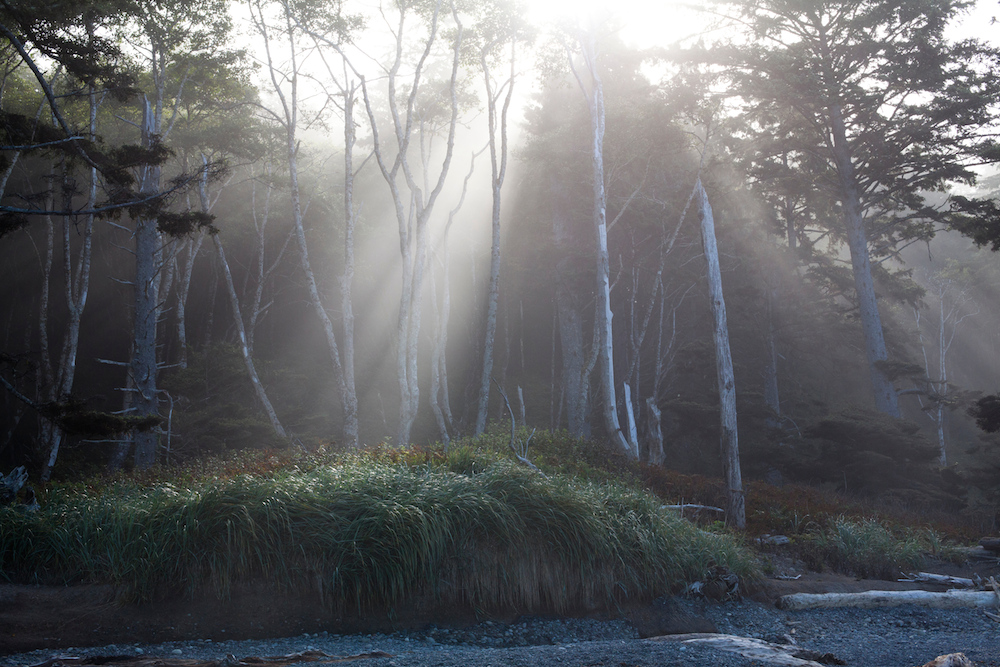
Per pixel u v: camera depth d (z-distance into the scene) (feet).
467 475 35.70
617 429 68.33
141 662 20.92
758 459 92.43
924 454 83.05
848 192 102.58
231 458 45.91
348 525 27.81
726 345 49.55
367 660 21.31
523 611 28.37
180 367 80.18
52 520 29.53
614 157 92.48
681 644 24.11
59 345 108.68
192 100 88.58
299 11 73.97
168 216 42.01
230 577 26.40
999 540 45.83
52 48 40.75
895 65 91.71
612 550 30.17
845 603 32.83
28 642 22.98
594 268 108.27
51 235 80.33
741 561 34.35
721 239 102.53
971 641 26.71
